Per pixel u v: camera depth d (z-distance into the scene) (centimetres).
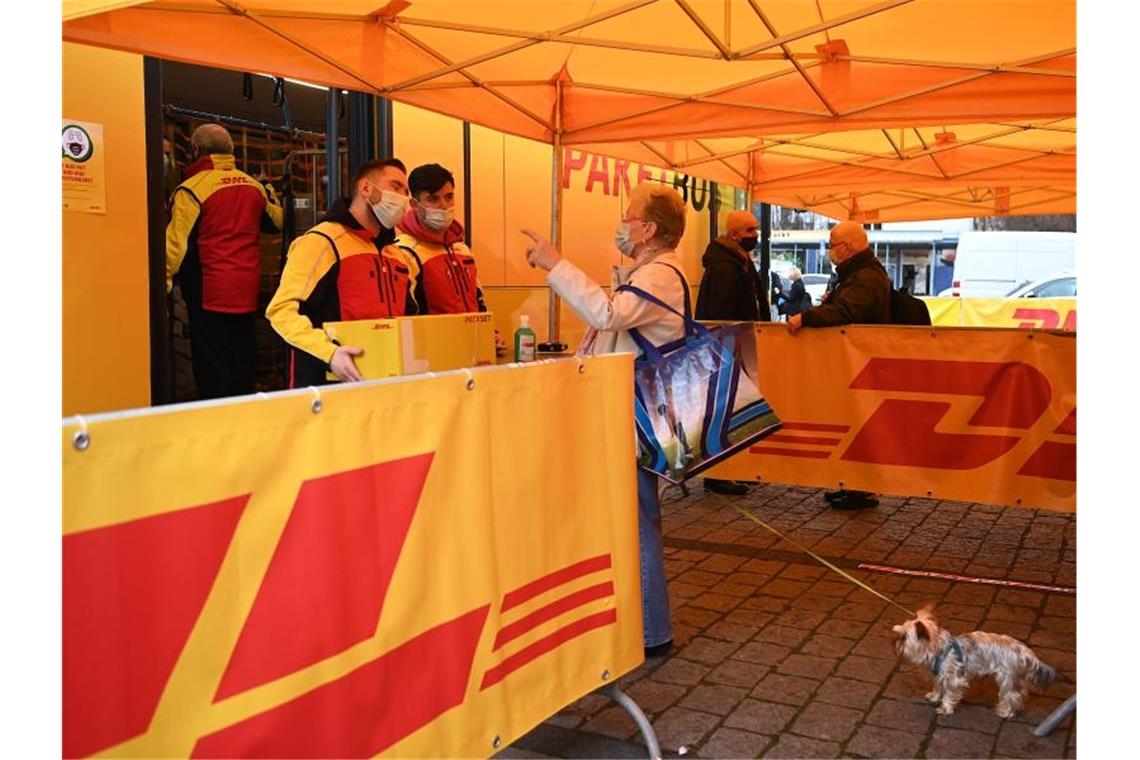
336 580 223
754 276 829
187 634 193
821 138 899
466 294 545
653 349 415
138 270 545
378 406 235
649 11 507
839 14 512
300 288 396
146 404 550
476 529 265
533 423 290
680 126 650
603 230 997
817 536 664
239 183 611
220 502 198
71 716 174
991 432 617
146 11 430
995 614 500
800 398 668
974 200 1220
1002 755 346
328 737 222
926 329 628
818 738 360
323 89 756
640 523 433
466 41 551
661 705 388
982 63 557
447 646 256
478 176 808
